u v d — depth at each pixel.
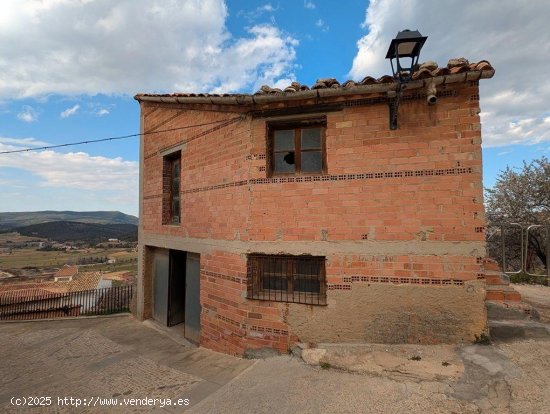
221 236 5.84
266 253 5.15
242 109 5.43
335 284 4.75
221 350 5.75
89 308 11.64
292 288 5.17
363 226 4.66
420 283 4.43
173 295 8.16
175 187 8.01
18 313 11.98
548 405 3.02
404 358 4.08
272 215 5.14
